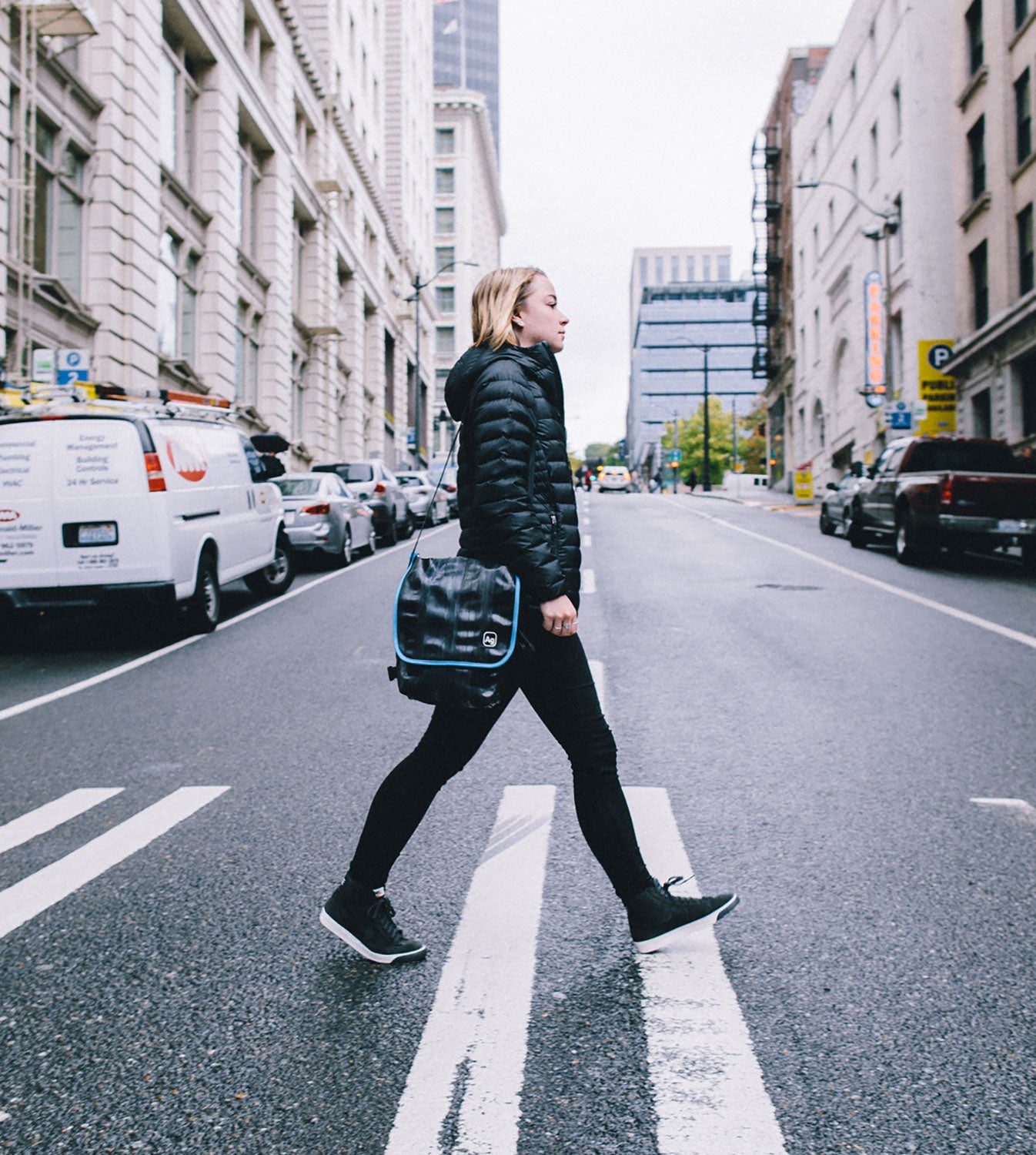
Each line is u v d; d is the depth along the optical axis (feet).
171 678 26.96
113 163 64.54
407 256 182.91
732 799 15.55
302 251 119.44
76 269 63.26
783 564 51.42
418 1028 9.02
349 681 25.75
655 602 37.68
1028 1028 8.93
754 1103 7.80
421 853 13.44
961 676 24.64
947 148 99.30
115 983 10.05
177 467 33.30
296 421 115.34
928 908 11.52
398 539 76.28
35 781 17.83
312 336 117.80
